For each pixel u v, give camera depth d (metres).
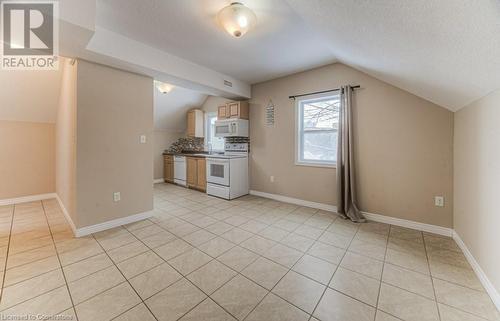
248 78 4.02
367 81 3.02
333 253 2.14
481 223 1.73
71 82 2.64
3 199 3.71
